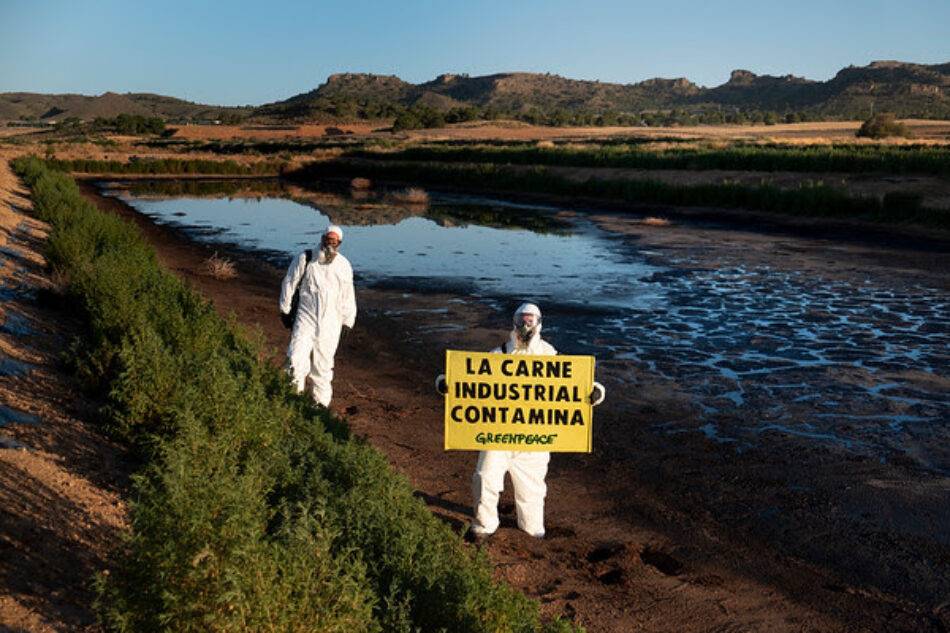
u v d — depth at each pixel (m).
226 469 4.59
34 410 6.12
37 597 3.54
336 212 35.97
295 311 8.02
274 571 3.09
